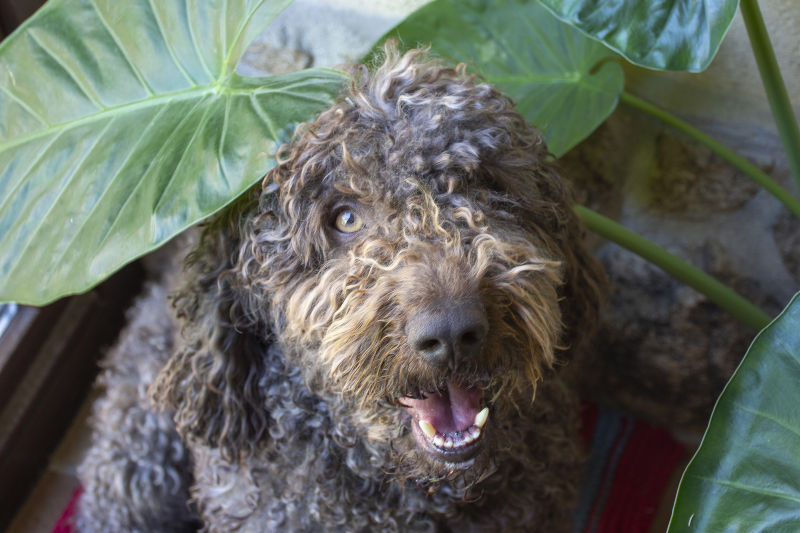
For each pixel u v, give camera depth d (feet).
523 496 2.41
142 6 2.08
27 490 3.14
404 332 1.84
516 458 2.36
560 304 2.31
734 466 1.82
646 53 1.88
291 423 2.28
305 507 2.31
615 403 3.18
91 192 1.98
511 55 2.47
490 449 2.15
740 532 1.79
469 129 2.00
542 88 2.45
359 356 1.90
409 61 2.11
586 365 3.02
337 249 2.04
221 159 1.93
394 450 2.14
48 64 2.06
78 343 3.28
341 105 2.02
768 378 1.82
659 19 1.88
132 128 2.03
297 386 2.25
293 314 2.06
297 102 2.02
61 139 2.03
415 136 1.96
